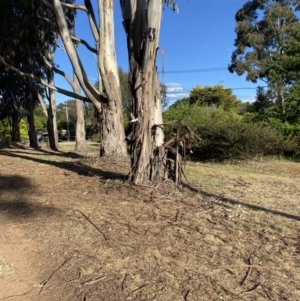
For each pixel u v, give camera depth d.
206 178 8.48
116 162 10.55
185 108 16.86
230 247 3.89
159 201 5.67
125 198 5.90
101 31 11.25
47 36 17.19
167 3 6.98
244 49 32.47
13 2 14.92
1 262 3.71
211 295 2.93
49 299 2.99
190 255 3.69
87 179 7.62
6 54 16.12
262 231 4.39
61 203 5.79
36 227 4.69
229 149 13.47
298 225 4.64
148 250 3.83
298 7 31.23
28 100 23.06
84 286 3.15
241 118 17.92
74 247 3.98
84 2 12.41
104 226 4.62
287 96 18.84
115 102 11.98
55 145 20.84
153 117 6.42
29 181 7.71
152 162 6.46
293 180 8.95
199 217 4.93
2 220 5.05
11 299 3.01
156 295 2.95
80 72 11.39
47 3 10.41
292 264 3.47
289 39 19.62
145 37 6.02
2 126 36.75
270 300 2.85
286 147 14.93
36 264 3.65
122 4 6.50
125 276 3.28
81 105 18.48
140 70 6.25
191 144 6.64
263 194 6.73
